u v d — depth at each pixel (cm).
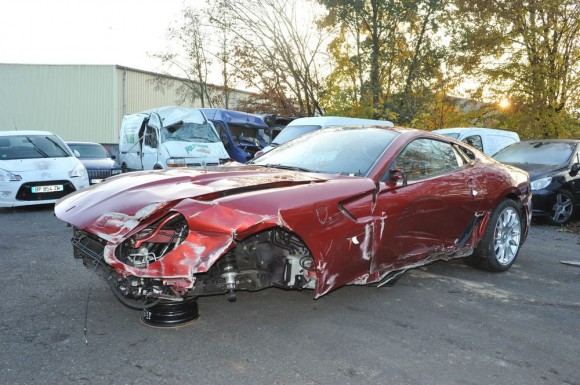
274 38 2003
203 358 282
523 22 1597
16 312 345
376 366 279
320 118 1120
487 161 502
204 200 288
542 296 420
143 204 294
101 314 345
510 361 291
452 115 1862
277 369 271
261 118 1519
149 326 326
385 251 364
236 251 314
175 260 267
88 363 272
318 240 312
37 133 949
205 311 357
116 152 1488
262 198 294
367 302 389
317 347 301
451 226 428
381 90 1955
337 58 2055
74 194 374
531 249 625
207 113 1344
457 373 274
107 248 279
